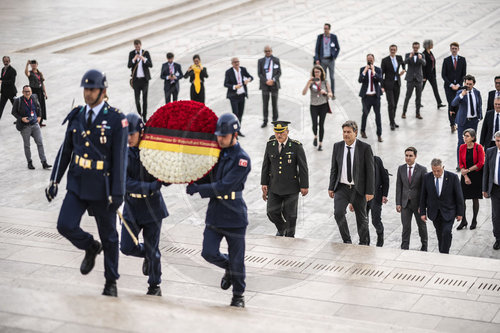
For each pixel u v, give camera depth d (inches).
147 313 161.2
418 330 197.0
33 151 527.5
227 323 162.2
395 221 396.2
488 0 985.5
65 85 696.4
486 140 431.8
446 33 823.1
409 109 604.1
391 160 480.4
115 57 805.9
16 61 783.7
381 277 264.7
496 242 355.3
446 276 264.1
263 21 926.4
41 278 249.0
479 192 375.6
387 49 771.4
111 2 1052.5
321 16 938.1
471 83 463.8
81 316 155.8
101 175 194.4
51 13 1001.5
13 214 357.1
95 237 314.2
